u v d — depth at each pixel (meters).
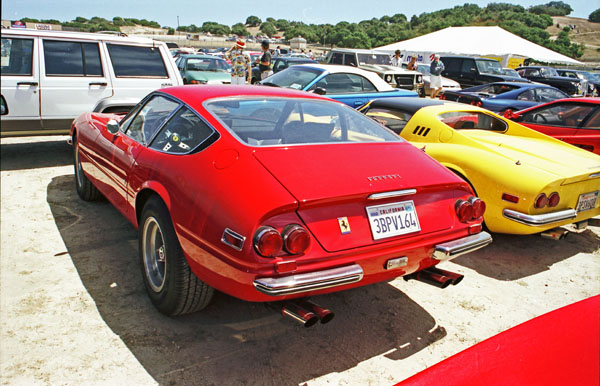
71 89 6.04
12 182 5.40
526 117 6.57
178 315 2.77
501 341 1.56
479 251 4.21
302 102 3.08
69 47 6.05
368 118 3.21
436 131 4.62
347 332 2.77
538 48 26.72
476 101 11.87
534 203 3.69
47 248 3.67
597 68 38.91
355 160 2.51
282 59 14.79
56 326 2.63
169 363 2.38
